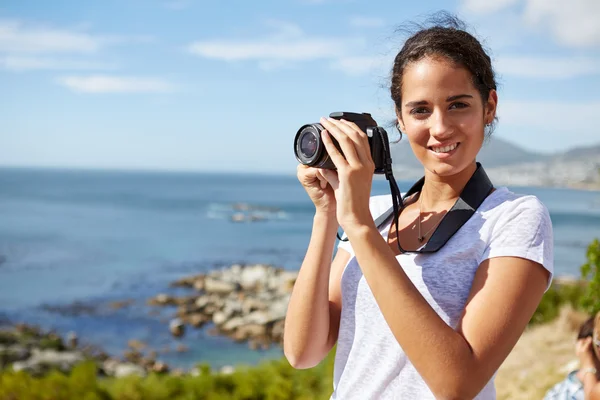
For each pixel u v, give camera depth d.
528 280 1.45
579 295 10.20
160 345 19.84
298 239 55.59
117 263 39.75
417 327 1.37
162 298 26.14
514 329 1.42
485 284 1.47
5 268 37.34
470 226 1.58
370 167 1.55
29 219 72.12
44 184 174.50
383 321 1.60
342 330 1.72
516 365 7.63
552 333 8.59
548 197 144.75
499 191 1.63
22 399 6.92
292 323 1.81
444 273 1.55
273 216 82.88
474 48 1.59
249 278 30.23
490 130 1.75
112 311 24.73
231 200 115.94
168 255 44.00
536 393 6.57
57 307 25.62
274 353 18.95
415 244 1.69
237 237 56.59
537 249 1.48
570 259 44.59
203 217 79.12
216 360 18.23
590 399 3.25
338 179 1.65
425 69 1.58
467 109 1.58
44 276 34.22
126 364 17.69
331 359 7.25
